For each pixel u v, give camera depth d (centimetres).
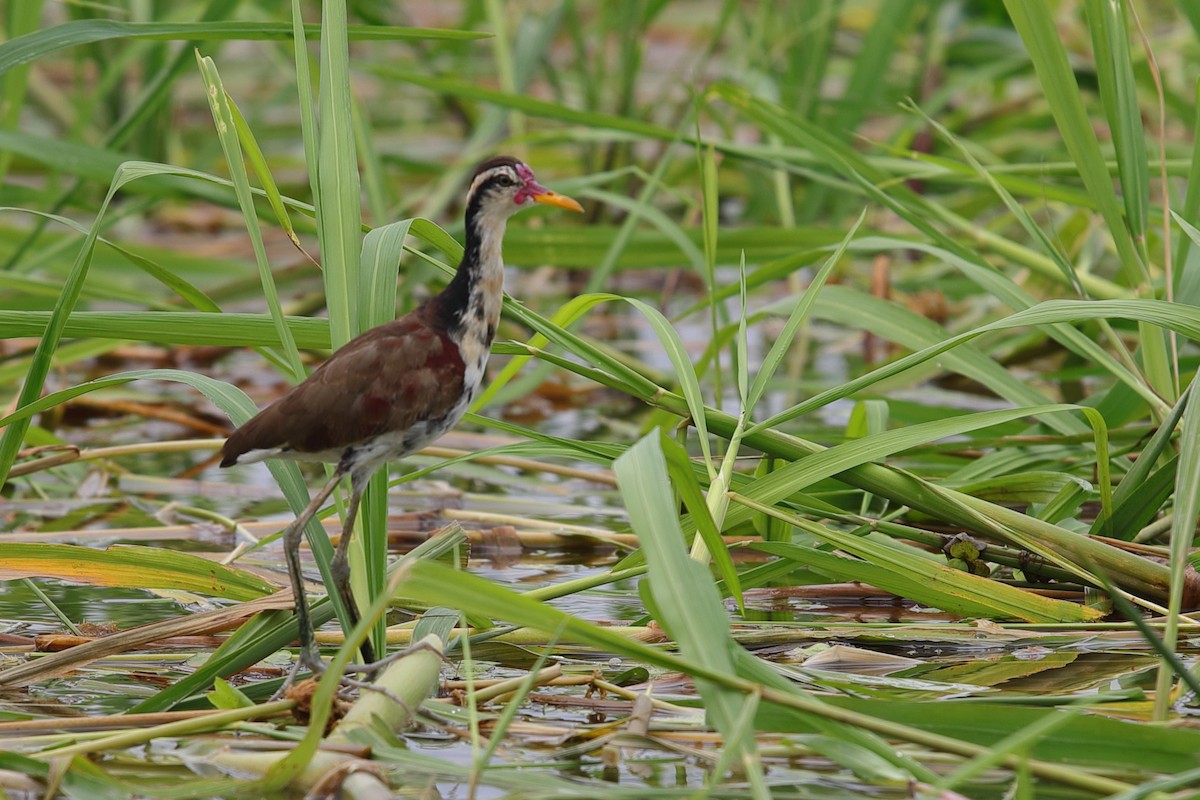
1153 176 1567
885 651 920
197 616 857
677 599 668
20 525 1241
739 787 697
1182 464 784
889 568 920
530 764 729
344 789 668
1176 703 795
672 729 765
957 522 980
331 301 867
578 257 1596
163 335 948
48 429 1528
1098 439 991
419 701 767
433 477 1426
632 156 2155
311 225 1628
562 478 1415
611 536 1139
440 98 2342
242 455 805
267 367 1800
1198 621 923
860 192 1454
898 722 721
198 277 1880
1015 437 1142
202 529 1211
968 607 939
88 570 939
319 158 893
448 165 2161
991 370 1173
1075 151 1099
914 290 1872
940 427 945
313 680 766
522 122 2128
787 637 927
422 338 829
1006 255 1391
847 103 1969
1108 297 1326
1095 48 1092
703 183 1081
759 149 1502
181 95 2680
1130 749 692
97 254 1797
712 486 891
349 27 984
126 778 714
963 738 714
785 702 637
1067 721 699
